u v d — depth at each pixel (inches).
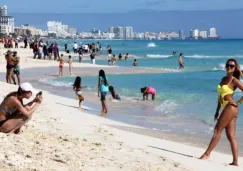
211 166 621.0
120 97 1461.6
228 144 815.1
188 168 590.2
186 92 1615.4
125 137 780.6
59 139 636.7
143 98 1405.0
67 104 1221.1
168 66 3223.4
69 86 1781.5
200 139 847.7
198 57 4490.7
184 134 891.4
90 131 788.0
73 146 601.0
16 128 611.2
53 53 3555.6
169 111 1186.0
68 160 518.0
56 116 928.3
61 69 2284.7
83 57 4079.7
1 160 467.8
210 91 1642.5
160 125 985.5
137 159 585.6
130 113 1143.6
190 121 1040.2
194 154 698.8
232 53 5575.8
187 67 3157.0
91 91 1617.9
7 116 605.9
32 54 3772.1
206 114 1138.7
